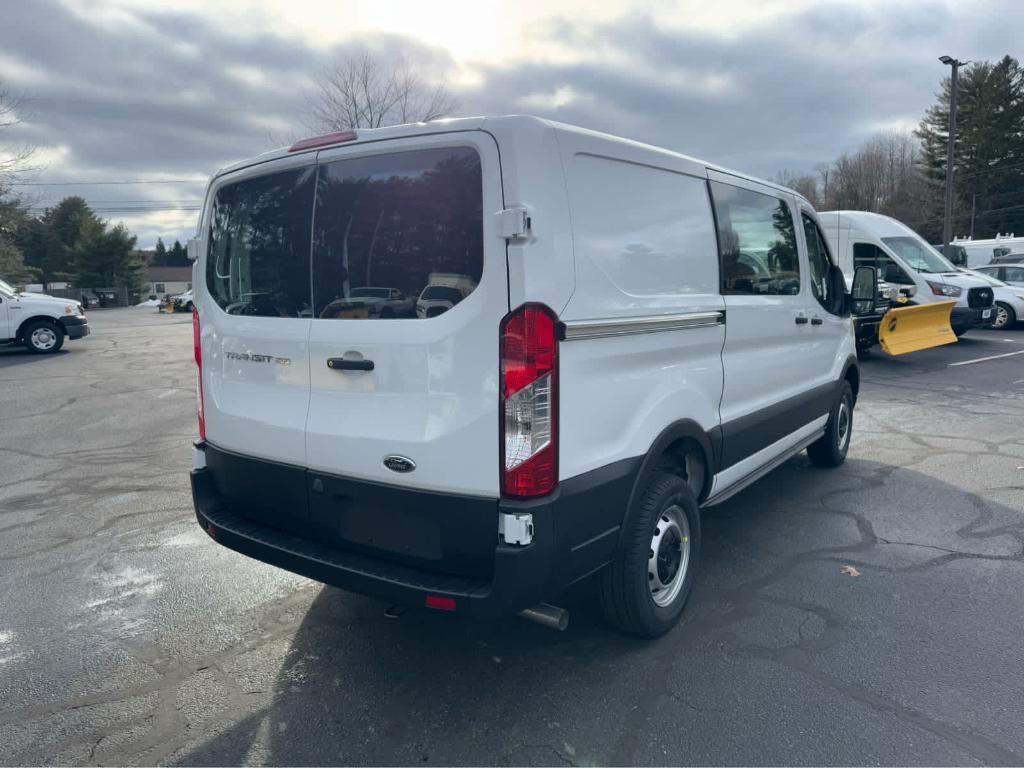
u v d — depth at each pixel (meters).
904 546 4.59
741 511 5.26
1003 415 8.47
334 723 2.90
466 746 2.75
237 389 3.43
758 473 4.58
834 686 3.08
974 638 3.46
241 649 3.48
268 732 2.85
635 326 3.09
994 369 11.77
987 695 3.00
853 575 4.17
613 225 3.02
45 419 8.97
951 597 3.89
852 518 5.10
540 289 2.60
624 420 3.08
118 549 4.74
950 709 2.91
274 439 3.23
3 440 7.84
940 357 13.16
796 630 3.55
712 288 3.81
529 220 2.56
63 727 2.90
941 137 59.59
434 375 2.73
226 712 2.99
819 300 5.40
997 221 58.62
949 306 11.87
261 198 3.30
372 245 2.90
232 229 3.46
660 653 3.36
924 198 62.88
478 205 2.65
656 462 3.27
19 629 3.69
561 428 2.71
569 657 3.34
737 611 3.75
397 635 3.59
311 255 3.09
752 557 4.44
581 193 2.85
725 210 3.98
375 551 2.97
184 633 3.64
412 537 2.86
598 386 2.91
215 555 4.63
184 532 5.05
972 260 26.28
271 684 3.19
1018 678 3.12
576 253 2.79
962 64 27.25
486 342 2.62
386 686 3.15
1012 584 4.03
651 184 3.31
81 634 3.63
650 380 3.24
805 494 5.62
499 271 2.59
